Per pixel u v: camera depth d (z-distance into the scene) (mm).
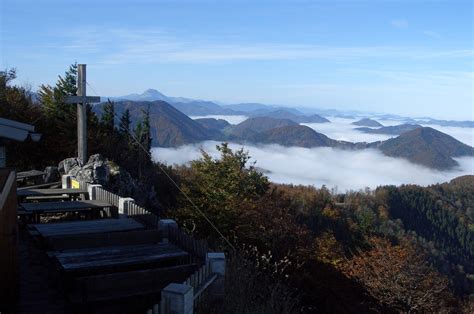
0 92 28125
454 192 142750
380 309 33344
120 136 34312
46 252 8219
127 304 7551
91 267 7441
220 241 18422
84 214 13922
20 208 12258
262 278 13336
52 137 27922
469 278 79562
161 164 35375
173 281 7516
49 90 30688
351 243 53469
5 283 6910
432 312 33312
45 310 7305
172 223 10414
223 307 8211
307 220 55312
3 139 8562
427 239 108000
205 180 29391
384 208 115562
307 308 23078
